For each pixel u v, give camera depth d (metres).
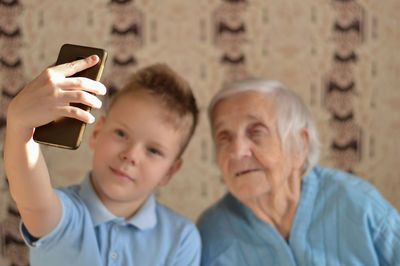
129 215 0.91
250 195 0.90
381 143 1.58
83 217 0.81
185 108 0.94
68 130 0.54
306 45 1.56
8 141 0.57
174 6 1.54
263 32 1.55
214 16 1.54
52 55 1.53
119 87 1.51
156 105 0.88
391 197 1.56
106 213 0.84
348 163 1.57
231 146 0.91
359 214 0.91
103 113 1.50
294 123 0.93
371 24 1.57
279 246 0.90
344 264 0.88
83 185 0.90
